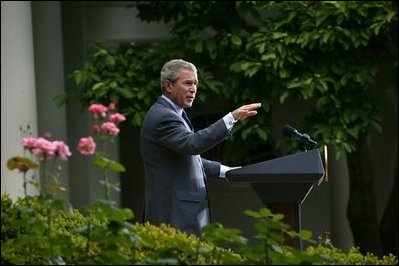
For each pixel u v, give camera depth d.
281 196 16.62
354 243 38.59
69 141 40.78
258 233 15.12
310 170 16.27
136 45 36.81
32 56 35.53
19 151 33.88
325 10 32.69
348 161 38.03
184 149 19.34
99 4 41.59
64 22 41.06
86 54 41.28
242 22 34.88
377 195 45.44
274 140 41.94
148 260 14.77
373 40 34.09
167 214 19.88
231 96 33.84
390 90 38.59
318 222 42.94
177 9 35.97
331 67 33.16
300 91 32.88
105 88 33.38
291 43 33.03
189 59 34.62
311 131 33.22
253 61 33.22
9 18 34.25
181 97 20.08
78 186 40.84
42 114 38.50
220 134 19.08
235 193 43.25
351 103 33.47
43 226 15.30
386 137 44.91
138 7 36.72
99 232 15.14
